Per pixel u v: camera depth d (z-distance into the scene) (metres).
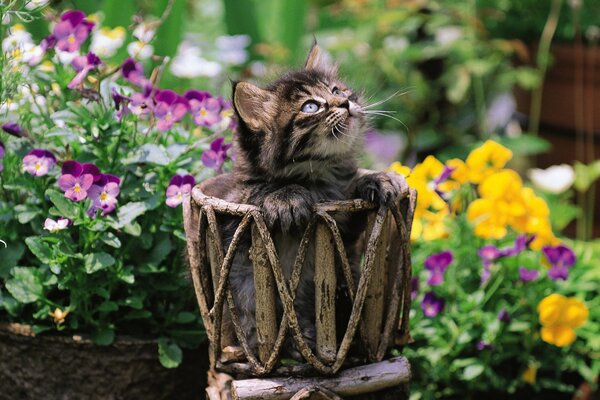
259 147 1.15
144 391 1.19
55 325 1.18
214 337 1.09
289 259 1.12
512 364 1.28
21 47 1.25
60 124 1.22
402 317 1.13
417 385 1.27
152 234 1.20
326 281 1.07
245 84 1.14
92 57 1.19
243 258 1.12
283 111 1.15
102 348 1.17
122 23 1.44
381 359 1.11
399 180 1.10
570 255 1.26
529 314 1.28
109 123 1.18
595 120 1.60
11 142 1.23
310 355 1.07
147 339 1.19
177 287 1.20
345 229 1.13
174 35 1.45
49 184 1.20
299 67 1.26
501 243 1.32
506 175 1.29
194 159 1.25
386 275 1.11
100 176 1.15
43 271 1.18
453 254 1.30
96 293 1.18
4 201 1.22
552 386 1.26
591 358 1.29
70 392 1.19
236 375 1.10
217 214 1.08
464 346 1.26
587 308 1.27
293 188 1.10
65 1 1.44
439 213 1.34
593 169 1.49
